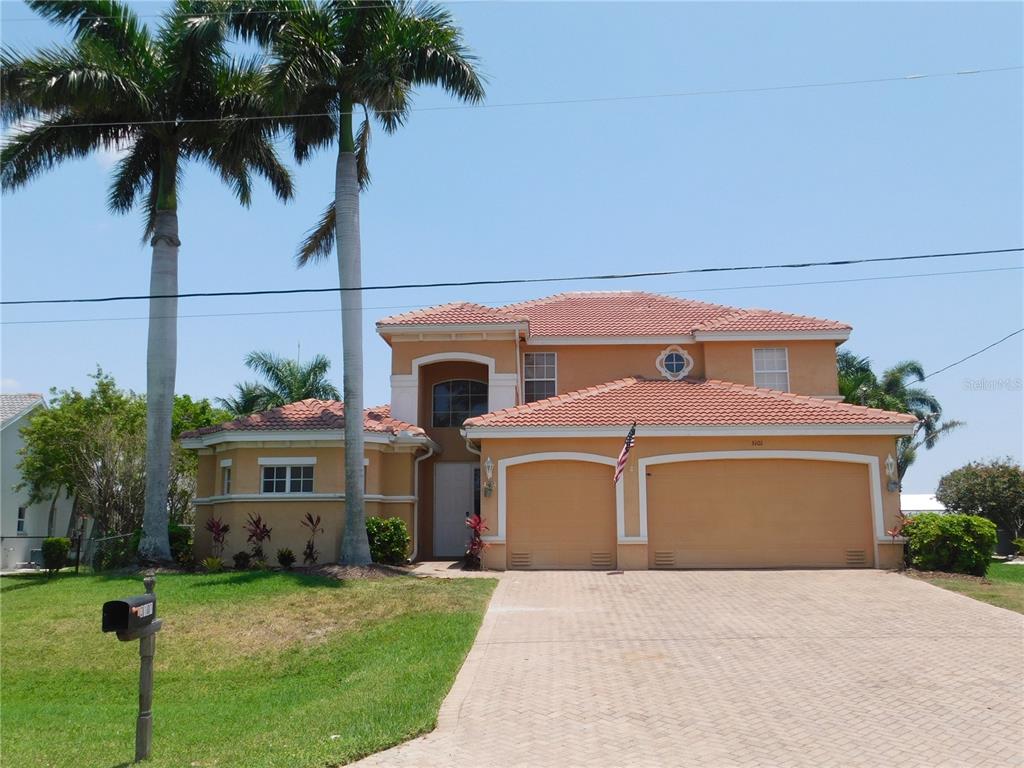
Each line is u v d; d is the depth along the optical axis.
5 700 11.84
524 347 25.64
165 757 8.41
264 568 19.58
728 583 16.81
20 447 33.94
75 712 10.97
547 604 14.87
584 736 8.07
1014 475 30.00
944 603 14.54
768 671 10.37
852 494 19.36
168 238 21.22
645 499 19.38
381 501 21.88
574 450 19.70
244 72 21.06
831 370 24.62
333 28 19.33
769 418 19.56
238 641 13.71
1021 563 25.06
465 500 24.44
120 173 22.81
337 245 19.69
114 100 19.81
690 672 10.34
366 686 10.33
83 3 20.34
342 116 19.95
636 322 26.41
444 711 8.92
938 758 7.42
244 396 39.94
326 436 21.02
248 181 23.59
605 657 11.11
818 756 7.49
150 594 8.53
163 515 20.52
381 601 15.28
